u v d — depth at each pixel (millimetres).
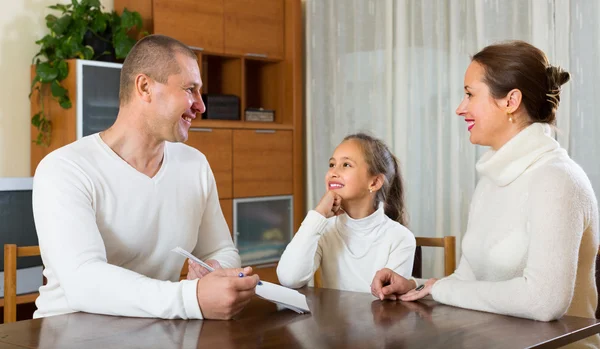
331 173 2219
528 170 1730
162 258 1997
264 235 4977
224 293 1541
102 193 1847
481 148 4391
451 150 4500
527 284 1581
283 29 5195
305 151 5367
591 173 3904
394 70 4820
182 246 2029
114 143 1916
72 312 1720
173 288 1574
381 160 2254
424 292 1817
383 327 1501
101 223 1859
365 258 2209
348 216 2240
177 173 2023
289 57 5176
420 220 4703
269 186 4996
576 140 3939
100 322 1542
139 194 1914
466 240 1887
